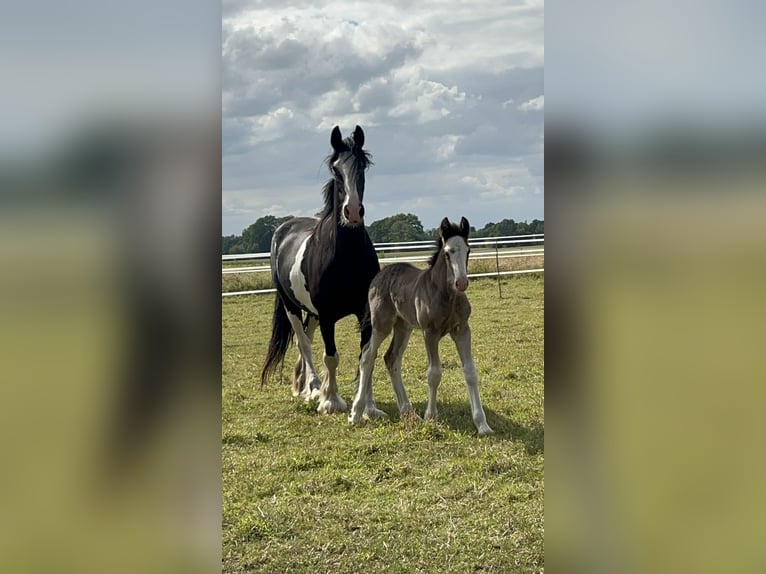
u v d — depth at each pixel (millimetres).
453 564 3488
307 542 3855
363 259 6645
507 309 11320
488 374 7793
